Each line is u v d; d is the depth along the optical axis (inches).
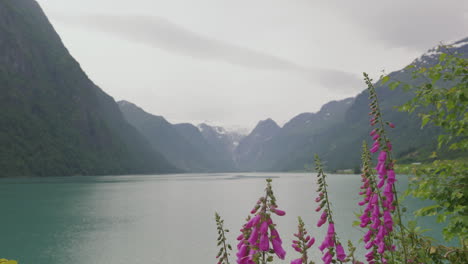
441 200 193.0
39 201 2432.3
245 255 140.6
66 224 1504.7
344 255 171.6
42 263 929.5
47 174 7568.9
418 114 200.1
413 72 197.2
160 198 2733.8
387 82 194.9
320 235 1107.3
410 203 1518.2
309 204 2101.4
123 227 1432.1
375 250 190.9
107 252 1027.9
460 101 175.2
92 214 1811.0
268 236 134.0
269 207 136.6
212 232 1307.8
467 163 189.0
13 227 1440.7
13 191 3297.2
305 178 7445.9
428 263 187.9
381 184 176.7
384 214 176.6
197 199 2645.2
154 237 1225.4
